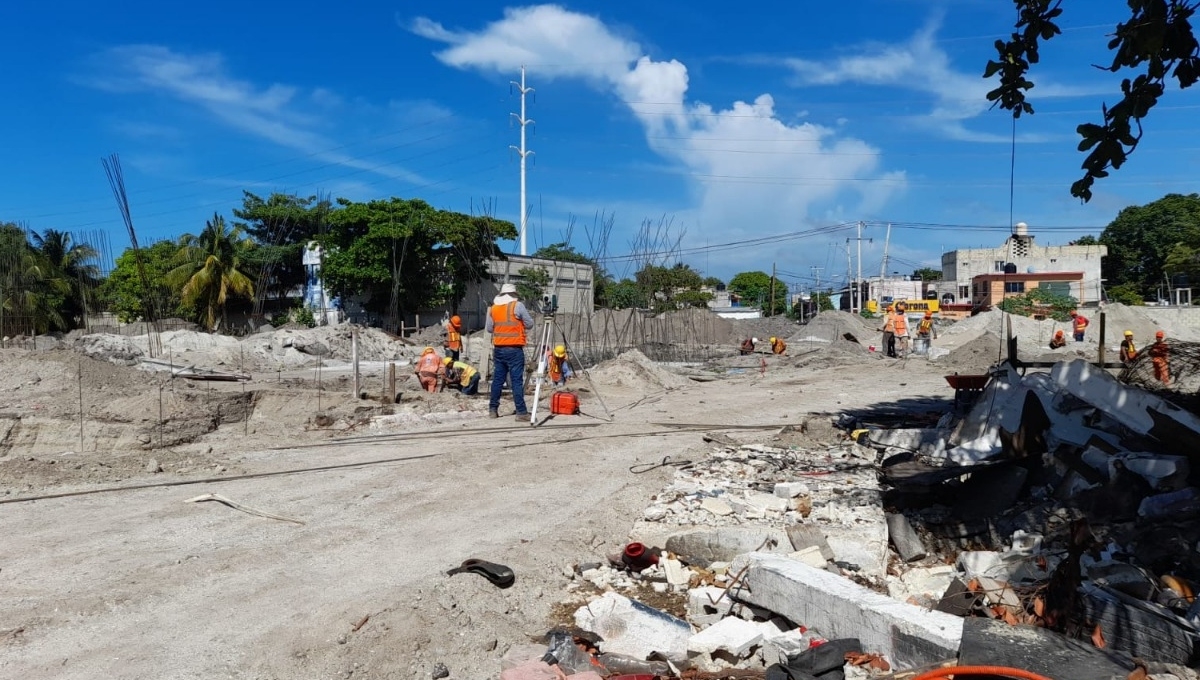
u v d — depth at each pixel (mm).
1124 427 7523
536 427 11594
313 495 7578
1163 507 6137
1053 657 4043
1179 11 5590
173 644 4441
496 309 12234
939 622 4492
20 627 4523
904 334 30250
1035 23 6598
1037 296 48688
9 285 29609
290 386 16844
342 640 4531
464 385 15391
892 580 6078
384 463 8898
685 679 4500
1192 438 6816
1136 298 63000
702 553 6473
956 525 6812
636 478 8531
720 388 18656
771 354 32000
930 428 10883
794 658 4461
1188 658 4293
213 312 46531
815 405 15195
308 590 5242
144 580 5301
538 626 5133
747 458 9500
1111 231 69750
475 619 4922
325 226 49094
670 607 5637
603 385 17859
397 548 6137
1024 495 7078
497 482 8227
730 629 5059
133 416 11352
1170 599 5090
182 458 8922
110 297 48312
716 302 83500
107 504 7098
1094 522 6305
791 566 5484
